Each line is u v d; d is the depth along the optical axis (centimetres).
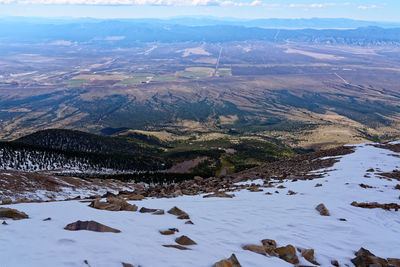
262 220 1444
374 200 2056
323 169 3756
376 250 1162
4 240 805
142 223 1155
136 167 15562
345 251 1130
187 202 1856
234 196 2231
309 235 1273
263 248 1016
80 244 811
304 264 957
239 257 910
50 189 3522
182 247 915
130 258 761
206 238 1070
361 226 1466
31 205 1402
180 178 11019
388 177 2923
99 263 706
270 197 2123
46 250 748
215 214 1495
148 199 2098
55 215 1159
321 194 2236
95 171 12988
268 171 4641
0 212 1081
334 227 1414
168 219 1285
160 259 788
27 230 915
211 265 806
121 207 1455
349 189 2384
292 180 3142
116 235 934
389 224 1562
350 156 4397
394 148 5044
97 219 1125
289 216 1562
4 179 3173
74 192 3859
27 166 11575
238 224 1327
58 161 13238
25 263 659
